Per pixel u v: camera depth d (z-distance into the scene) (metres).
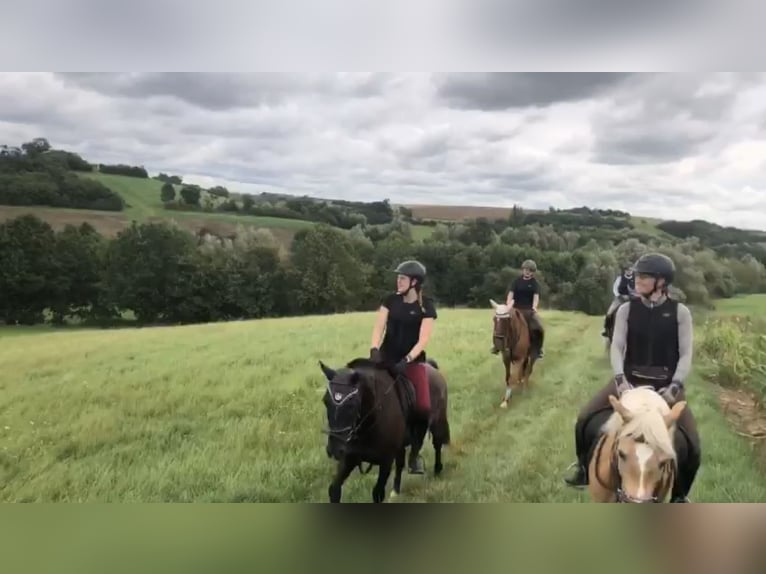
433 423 4.60
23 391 5.15
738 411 5.98
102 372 5.69
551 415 6.09
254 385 5.79
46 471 4.42
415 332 4.16
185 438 4.89
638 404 2.64
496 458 5.08
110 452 4.67
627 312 3.16
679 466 2.95
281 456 4.78
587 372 7.68
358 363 3.87
